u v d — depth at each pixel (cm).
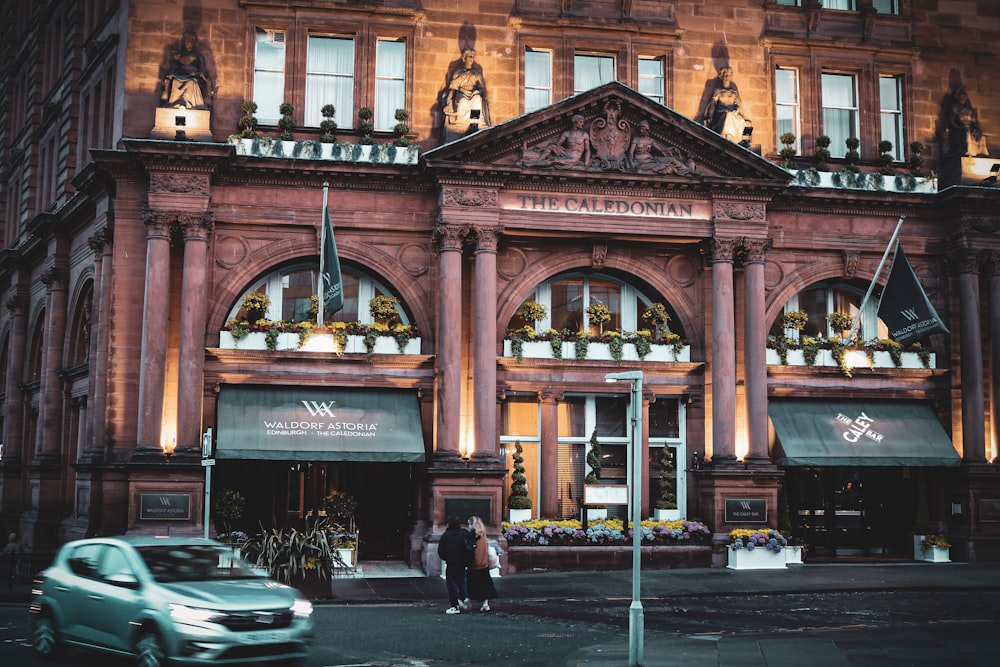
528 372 3359
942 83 3794
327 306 3073
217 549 1605
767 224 3428
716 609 2423
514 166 3216
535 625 2122
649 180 3297
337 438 3155
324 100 3409
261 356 3183
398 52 3462
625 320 3534
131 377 3112
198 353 3072
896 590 2789
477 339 3189
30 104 4606
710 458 3388
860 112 3728
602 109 3312
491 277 3209
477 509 3095
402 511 3366
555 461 3347
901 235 3609
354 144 3269
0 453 4662
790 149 3538
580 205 3297
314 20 3391
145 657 1413
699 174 3338
